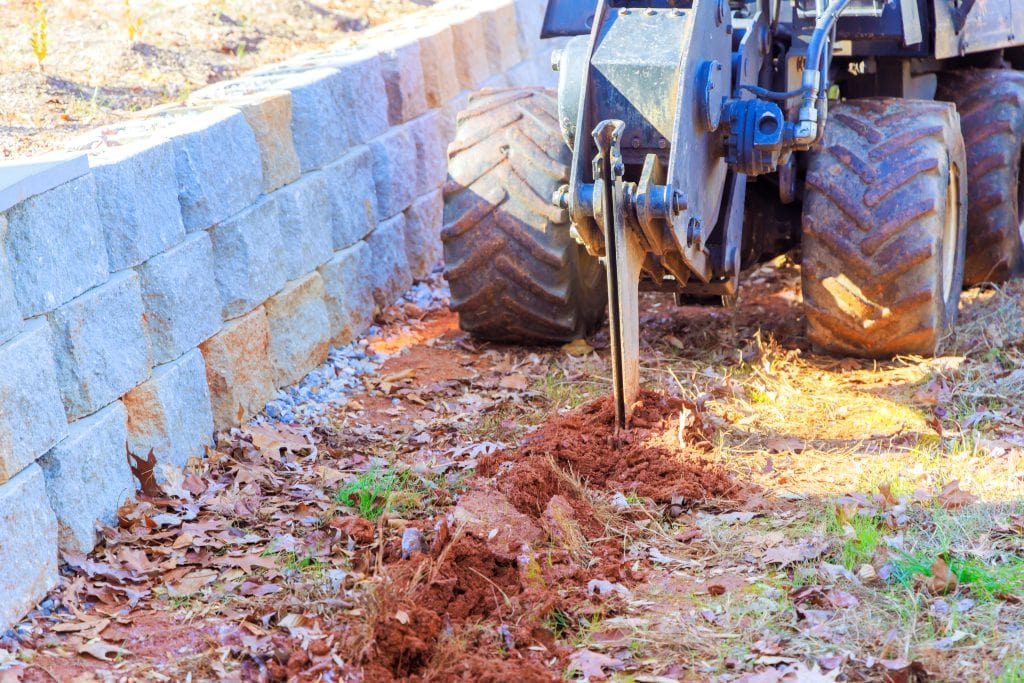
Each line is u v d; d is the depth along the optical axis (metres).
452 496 4.75
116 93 7.31
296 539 4.42
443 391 6.07
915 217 5.69
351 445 5.44
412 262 7.91
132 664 3.68
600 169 4.43
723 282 5.59
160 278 4.94
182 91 7.59
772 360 6.18
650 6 4.94
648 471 4.83
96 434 4.40
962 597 3.89
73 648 3.78
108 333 4.53
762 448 5.14
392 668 3.61
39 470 4.05
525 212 6.14
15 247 4.04
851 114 6.05
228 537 4.45
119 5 9.38
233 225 5.53
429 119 8.10
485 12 9.20
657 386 5.86
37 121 6.43
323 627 3.83
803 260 5.91
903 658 3.53
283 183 6.14
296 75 6.72
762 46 5.60
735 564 4.19
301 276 6.23
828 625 3.75
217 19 9.37
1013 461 4.84
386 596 3.70
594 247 4.77
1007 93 7.00
